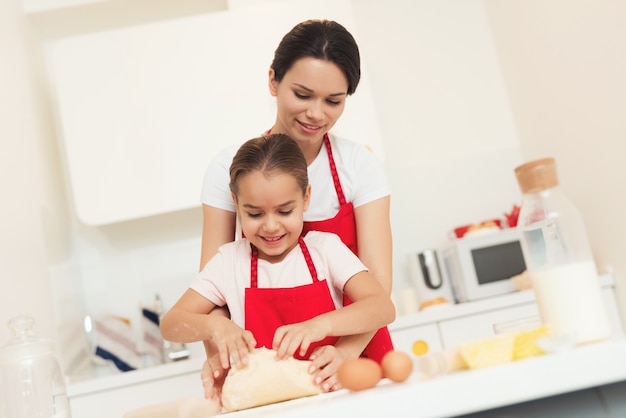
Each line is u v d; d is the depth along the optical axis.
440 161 3.18
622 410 0.78
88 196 2.80
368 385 0.89
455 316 2.54
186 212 3.10
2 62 2.48
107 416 2.41
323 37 1.38
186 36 2.88
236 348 1.17
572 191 2.84
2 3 2.63
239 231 1.83
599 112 2.51
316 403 0.82
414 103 3.21
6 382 1.18
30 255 2.41
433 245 3.12
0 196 2.19
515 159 3.20
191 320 1.30
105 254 3.06
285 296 1.32
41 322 2.37
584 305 0.95
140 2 3.00
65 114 2.83
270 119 2.86
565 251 0.98
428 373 0.86
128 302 3.04
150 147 2.83
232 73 2.87
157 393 2.44
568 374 0.75
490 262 2.77
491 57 3.27
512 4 2.99
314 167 1.57
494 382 0.75
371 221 1.54
